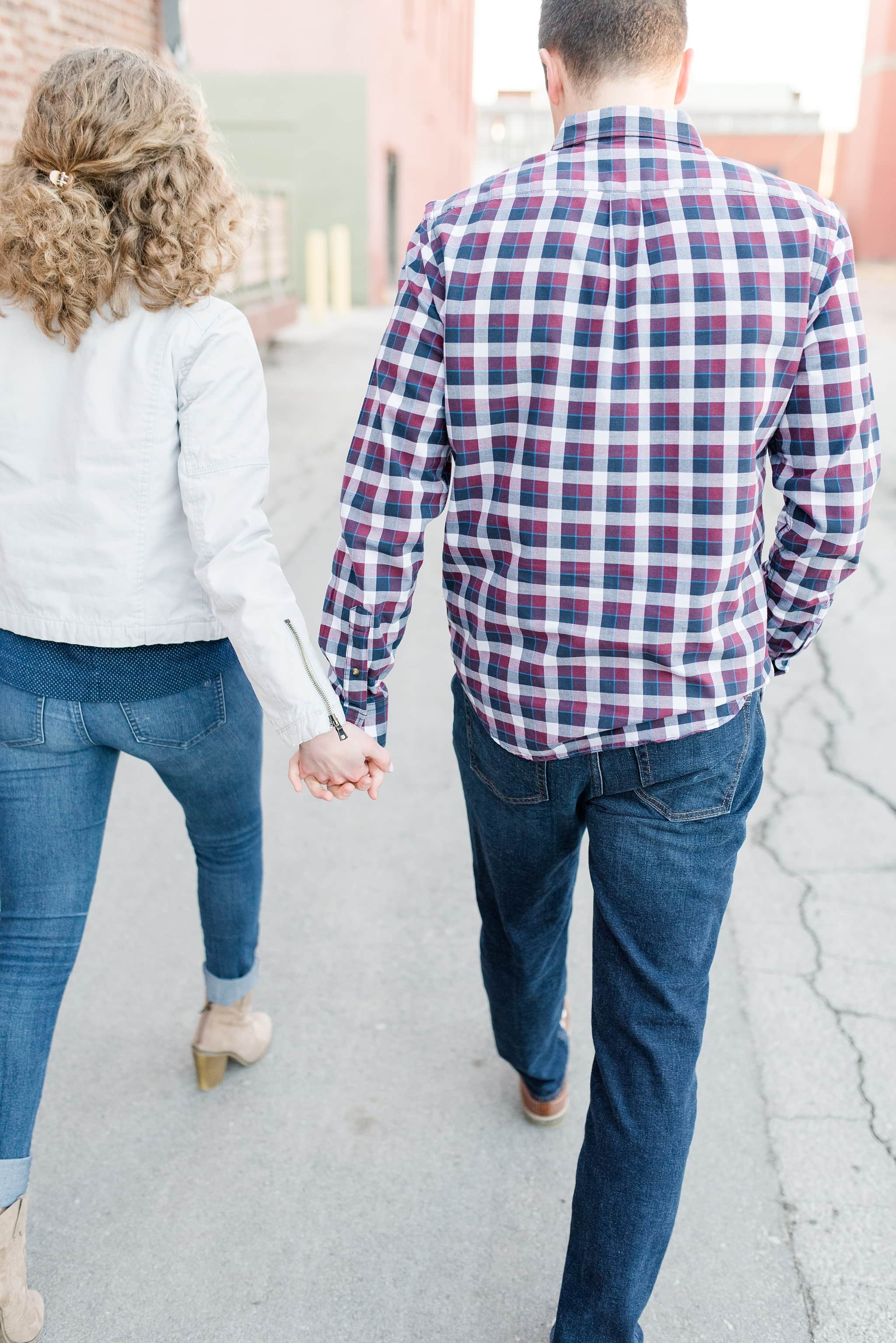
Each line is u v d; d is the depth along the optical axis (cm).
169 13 751
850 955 247
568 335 123
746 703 138
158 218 136
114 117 134
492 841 153
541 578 130
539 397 125
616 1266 140
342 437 795
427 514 139
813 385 127
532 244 124
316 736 145
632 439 125
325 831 301
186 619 153
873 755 340
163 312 143
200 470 143
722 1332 163
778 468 138
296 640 145
